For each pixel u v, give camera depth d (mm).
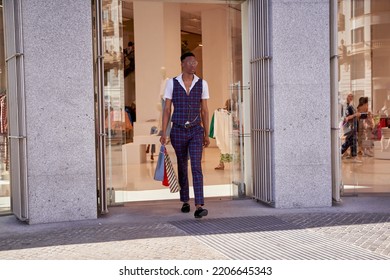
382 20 10312
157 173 7742
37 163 7184
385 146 10031
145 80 12109
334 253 5637
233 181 8867
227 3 8859
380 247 5859
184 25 13680
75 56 7266
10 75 7645
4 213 8039
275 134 7824
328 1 7859
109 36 8367
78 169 7340
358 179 9430
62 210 7305
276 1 7766
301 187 7926
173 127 7418
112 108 8367
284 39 7797
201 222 7176
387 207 8008
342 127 9680
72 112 7285
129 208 8211
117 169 8367
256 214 7594
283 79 7809
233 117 8906
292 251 5734
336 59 8062
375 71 10234
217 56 13023
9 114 7801
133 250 5863
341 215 7477
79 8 7262
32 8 7090
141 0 8727
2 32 8031
